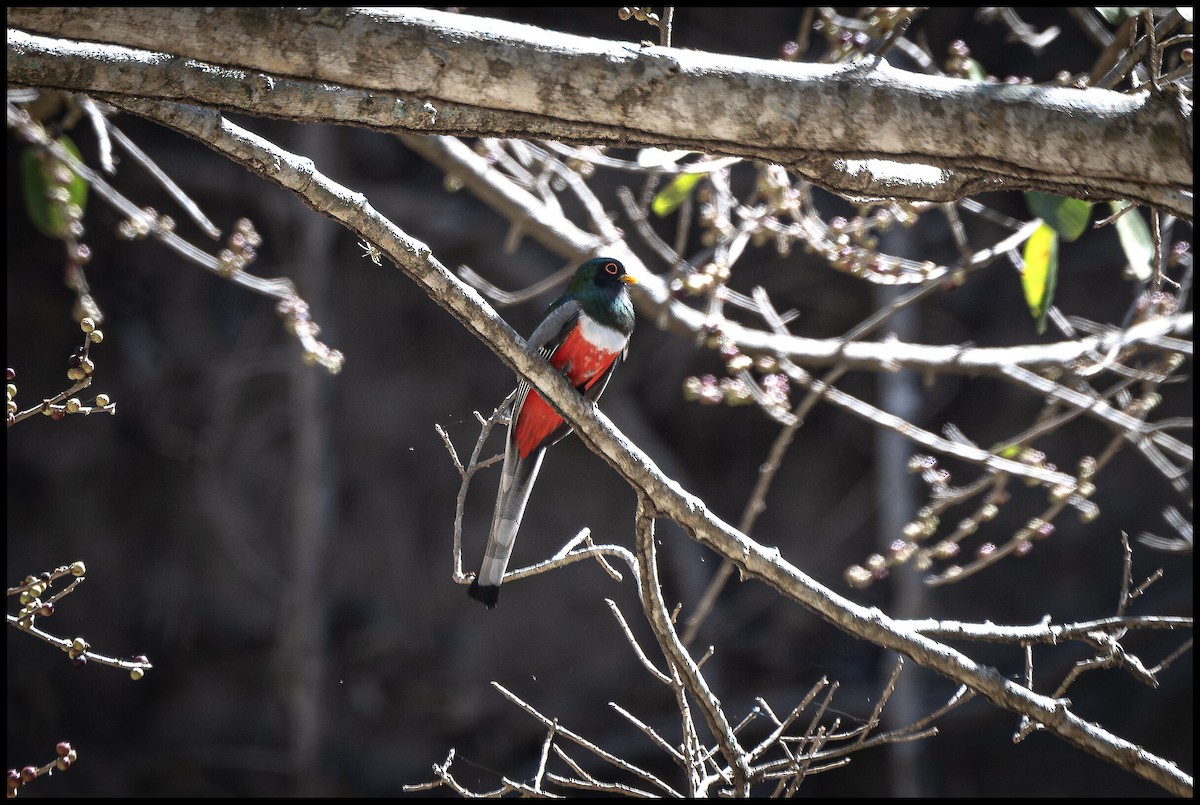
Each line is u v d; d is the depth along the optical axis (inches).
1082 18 322.3
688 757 168.2
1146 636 584.4
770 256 597.3
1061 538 599.2
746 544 168.9
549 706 617.6
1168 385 562.9
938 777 588.1
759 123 144.3
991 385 604.4
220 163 638.5
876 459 598.5
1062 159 142.9
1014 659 593.6
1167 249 303.4
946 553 268.4
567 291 238.5
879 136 144.3
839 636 618.8
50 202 268.5
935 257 588.4
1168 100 139.1
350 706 622.2
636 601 634.2
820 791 585.3
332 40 136.3
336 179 629.9
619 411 638.5
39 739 617.3
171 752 618.5
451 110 149.3
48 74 147.0
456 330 671.8
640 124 144.9
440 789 605.9
